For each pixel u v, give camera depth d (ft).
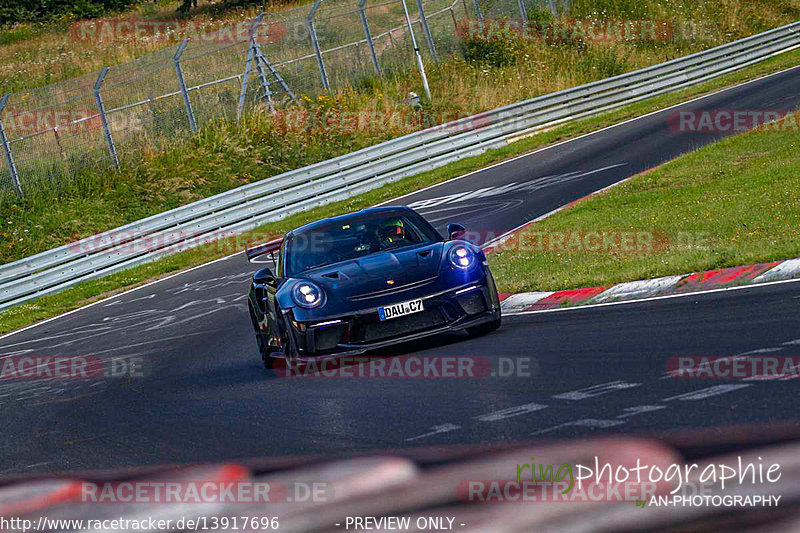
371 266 88.22
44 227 290.15
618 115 336.49
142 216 302.66
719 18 482.28
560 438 48.24
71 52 480.64
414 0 461.78
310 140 350.84
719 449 41.42
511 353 78.02
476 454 47.93
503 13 451.94
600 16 464.24
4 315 215.92
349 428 60.23
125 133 337.52
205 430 69.10
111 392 100.58
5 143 303.27
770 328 68.13
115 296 212.23
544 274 126.11
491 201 221.46
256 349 114.83
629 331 79.10
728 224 130.52
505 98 386.73
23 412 98.12
